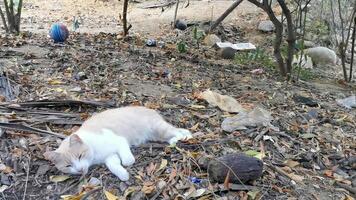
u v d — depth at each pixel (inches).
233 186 43.9
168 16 155.7
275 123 60.9
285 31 129.6
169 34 136.9
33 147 47.8
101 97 63.1
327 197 46.6
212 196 42.8
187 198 42.3
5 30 115.3
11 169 44.9
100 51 88.8
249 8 158.6
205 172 45.7
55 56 79.9
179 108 61.4
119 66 79.0
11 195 42.5
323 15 139.3
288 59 93.3
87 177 44.0
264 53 120.6
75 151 43.1
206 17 152.3
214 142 51.4
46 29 141.5
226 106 62.7
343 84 100.0
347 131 64.4
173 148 48.8
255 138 54.2
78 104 58.1
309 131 60.9
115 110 50.6
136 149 48.8
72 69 73.4
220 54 112.8
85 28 146.9
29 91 62.1
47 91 62.6
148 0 185.8
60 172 44.6
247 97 72.9
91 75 71.9
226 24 147.3
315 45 131.3
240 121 57.0
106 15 172.7
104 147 45.0
